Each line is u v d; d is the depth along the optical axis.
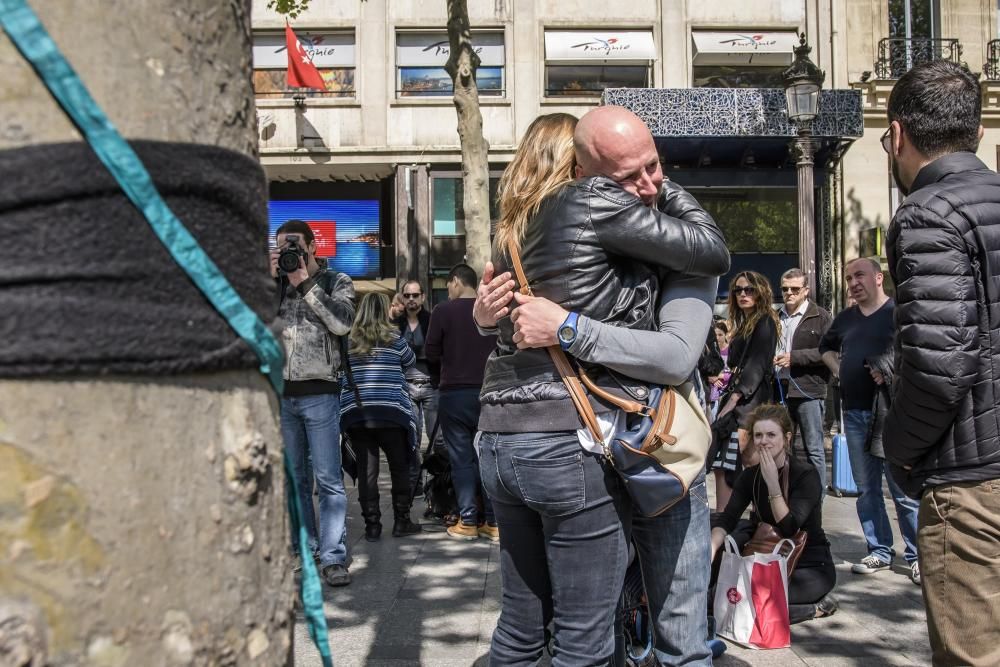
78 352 0.85
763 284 5.95
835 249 16.97
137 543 0.88
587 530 2.05
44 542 0.83
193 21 0.98
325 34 17.42
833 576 4.34
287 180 18.41
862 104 16.09
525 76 17.36
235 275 1.00
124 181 0.89
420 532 6.55
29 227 0.84
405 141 17.31
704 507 2.38
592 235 2.05
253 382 1.03
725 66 17.61
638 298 2.13
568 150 2.26
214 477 0.96
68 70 0.86
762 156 16.77
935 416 2.14
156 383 0.91
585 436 2.02
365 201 18.41
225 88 1.02
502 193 2.32
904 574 5.24
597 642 2.06
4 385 0.83
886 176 16.97
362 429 6.20
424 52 17.50
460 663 3.74
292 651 1.10
